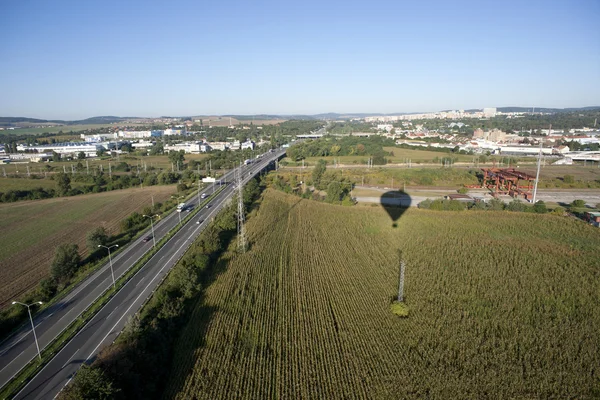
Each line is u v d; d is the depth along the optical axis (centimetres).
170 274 6438
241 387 4209
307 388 4197
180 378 4322
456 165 19575
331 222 10456
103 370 3744
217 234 8325
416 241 8781
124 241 8500
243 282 6650
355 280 6862
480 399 4078
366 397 4075
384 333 5247
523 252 8019
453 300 6141
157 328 4784
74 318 5259
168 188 15275
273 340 5075
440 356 4744
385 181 16400
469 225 9856
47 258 7925
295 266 7488
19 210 12006
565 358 4759
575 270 7125
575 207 12088
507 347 4988
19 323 5194
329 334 5212
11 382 3978
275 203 12638
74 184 15862
